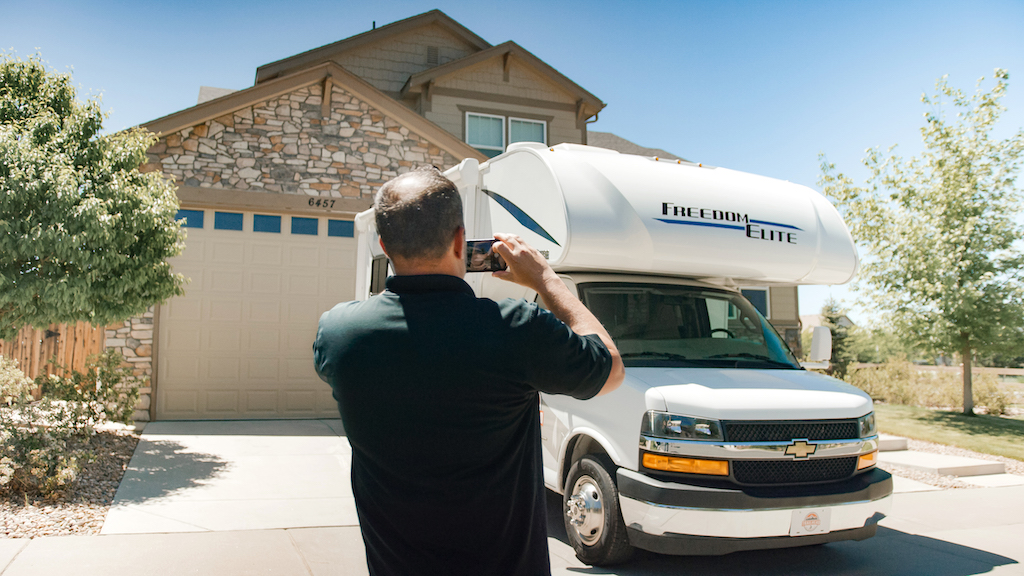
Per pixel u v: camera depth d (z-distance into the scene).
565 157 4.82
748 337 5.32
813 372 5.03
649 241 4.66
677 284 5.36
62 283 5.99
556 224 4.58
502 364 1.46
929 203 11.61
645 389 4.16
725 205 5.03
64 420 6.48
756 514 3.80
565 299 1.72
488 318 1.50
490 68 14.56
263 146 9.77
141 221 6.49
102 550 4.30
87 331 9.33
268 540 4.67
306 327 9.86
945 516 6.00
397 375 1.47
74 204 6.05
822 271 5.38
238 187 9.60
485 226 5.61
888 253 11.80
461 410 1.46
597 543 4.33
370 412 1.49
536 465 1.63
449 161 10.74
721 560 4.67
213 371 9.41
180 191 9.27
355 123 10.26
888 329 12.01
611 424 4.33
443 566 1.50
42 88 6.72
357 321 1.54
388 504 1.51
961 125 11.56
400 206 1.57
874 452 4.34
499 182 5.41
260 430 8.61
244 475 6.40
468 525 1.50
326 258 10.03
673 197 4.86
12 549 4.23
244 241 9.68
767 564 4.63
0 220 5.75
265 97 9.74
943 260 11.07
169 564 4.13
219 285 9.52
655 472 4.00
